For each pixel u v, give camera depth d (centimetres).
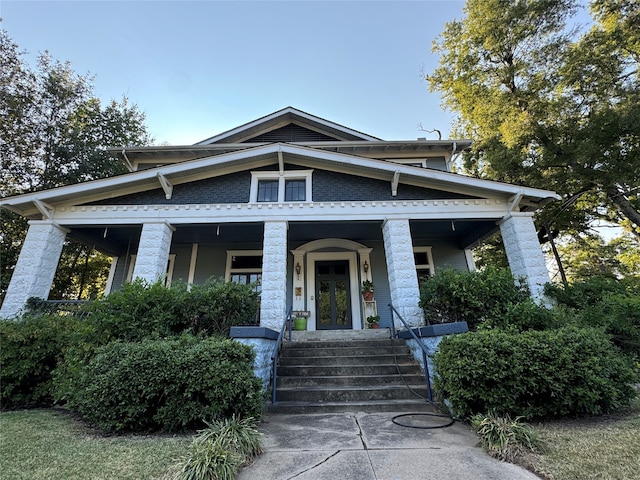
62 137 1523
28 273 751
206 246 1075
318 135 1248
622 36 1206
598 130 1135
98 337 517
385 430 389
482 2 1539
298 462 298
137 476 268
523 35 1453
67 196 810
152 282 755
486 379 401
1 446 345
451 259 1074
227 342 445
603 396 411
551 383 395
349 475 269
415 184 864
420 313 743
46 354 566
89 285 1725
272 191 870
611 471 261
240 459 288
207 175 865
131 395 398
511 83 1538
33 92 1457
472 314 633
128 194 845
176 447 336
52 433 393
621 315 617
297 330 946
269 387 557
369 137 1212
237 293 646
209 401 400
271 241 800
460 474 268
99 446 343
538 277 757
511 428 331
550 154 1289
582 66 1220
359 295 1035
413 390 534
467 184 819
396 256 789
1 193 1413
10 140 1399
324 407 489
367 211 829
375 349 683
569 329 463
